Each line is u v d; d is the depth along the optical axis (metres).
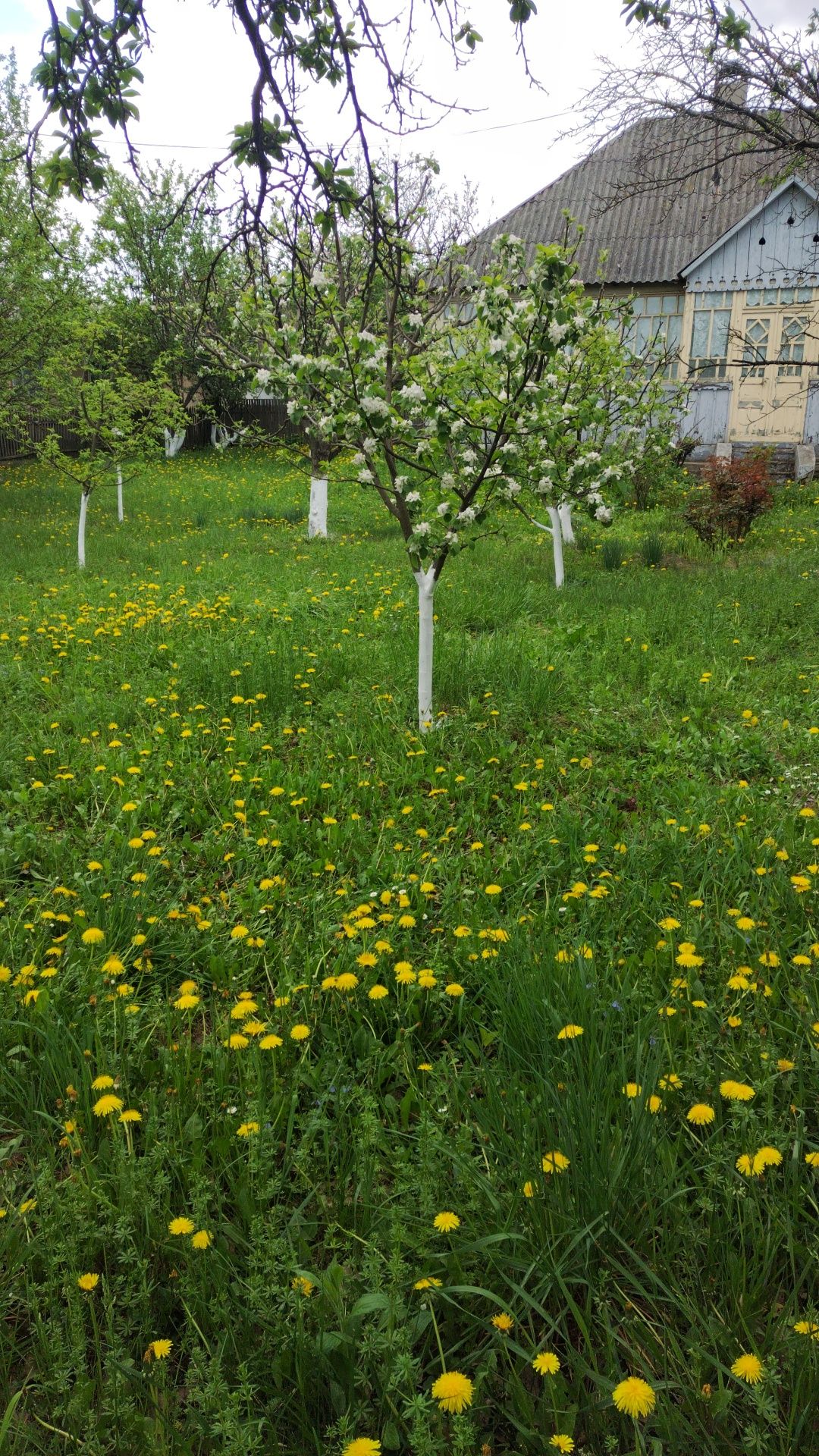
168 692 6.22
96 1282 1.81
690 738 5.21
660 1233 1.89
